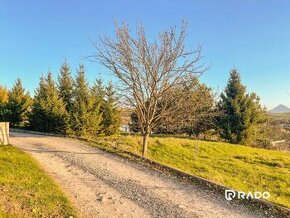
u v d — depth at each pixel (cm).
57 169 1507
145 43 1972
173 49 1978
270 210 1066
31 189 1105
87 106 3145
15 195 1016
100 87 3462
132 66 1975
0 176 1214
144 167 1639
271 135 4088
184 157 2572
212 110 3619
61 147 2141
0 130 2070
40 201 995
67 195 1123
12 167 1391
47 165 1574
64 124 3119
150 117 2064
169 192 1233
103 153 1986
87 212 981
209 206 1091
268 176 1962
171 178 1441
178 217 981
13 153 1745
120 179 1392
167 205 1084
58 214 920
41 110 3186
